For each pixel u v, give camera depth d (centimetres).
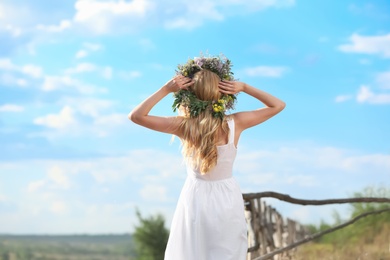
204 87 410
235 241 412
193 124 409
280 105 424
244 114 424
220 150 412
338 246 1112
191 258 405
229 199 413
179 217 415
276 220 1026
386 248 941
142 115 406
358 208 1327
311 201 674
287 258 841
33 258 5966
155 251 2598
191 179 418
